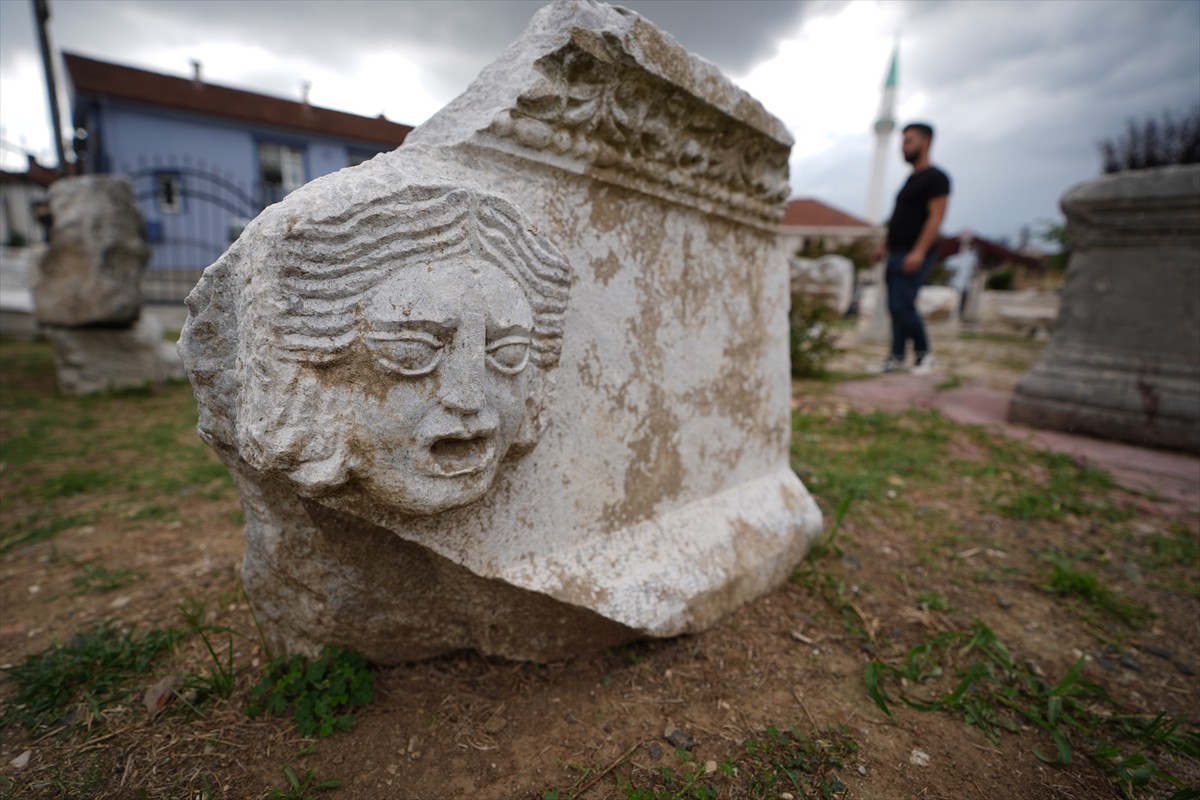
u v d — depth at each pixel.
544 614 1.49
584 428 1.55
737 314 2.02
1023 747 1.41
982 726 1.46
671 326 1.77
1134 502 2.81
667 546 1.75
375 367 1.03
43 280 4.74
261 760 1.28
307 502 1.20
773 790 1.26
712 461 1.98
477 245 1.10
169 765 1.26
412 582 1.41
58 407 4.48
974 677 1.56
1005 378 5.75
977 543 2.41
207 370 1.14
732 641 1.73
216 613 1.83
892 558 2.26
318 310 0.99
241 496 1.34
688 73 1.55
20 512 2.64
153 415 4.28
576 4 1.32
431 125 1.37
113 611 1.87
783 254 2.25
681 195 1.71
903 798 1.26
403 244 1.03
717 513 1.95
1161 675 1.70
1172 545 2.39
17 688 1.52
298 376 1.00
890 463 3.16
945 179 4.70
